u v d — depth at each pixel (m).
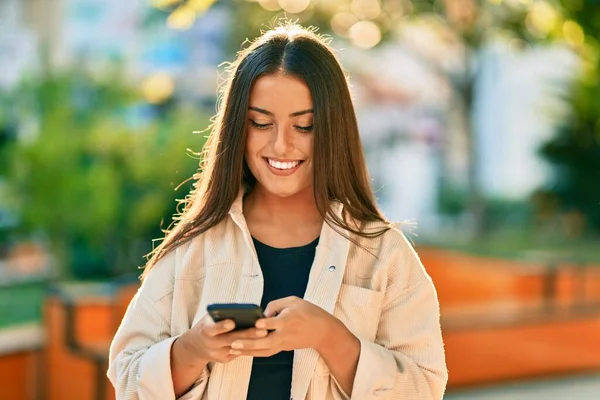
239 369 2.35
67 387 6.21
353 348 2.26
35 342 6.56
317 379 2.35
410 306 2.46
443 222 24.48
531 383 7.74
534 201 21.92
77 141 12.77
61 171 12.72
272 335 2.11
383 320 2.46
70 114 12.97
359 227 2.48
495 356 7.67
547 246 17.97
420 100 23.38
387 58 19.30
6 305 11.95
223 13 14.70
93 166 12.81
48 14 17.11
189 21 6.08
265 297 2.43
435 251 9.79
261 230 2.49
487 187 24.83
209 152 2.53
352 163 2.43
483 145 24.50
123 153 12.76
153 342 2.43
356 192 2.46
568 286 9.26
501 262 9.27
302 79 2.34
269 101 2.35
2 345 6.41
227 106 2.42
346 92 2.41
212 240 2.47
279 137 2.35
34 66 13.63
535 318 7.86
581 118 19.88
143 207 12.73
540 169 21.88
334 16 10.91
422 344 2.44
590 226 21.14
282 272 2.45
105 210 12.69
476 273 9.31
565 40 7.12
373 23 10.99
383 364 2.29
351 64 17.98
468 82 17.92
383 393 2.28
